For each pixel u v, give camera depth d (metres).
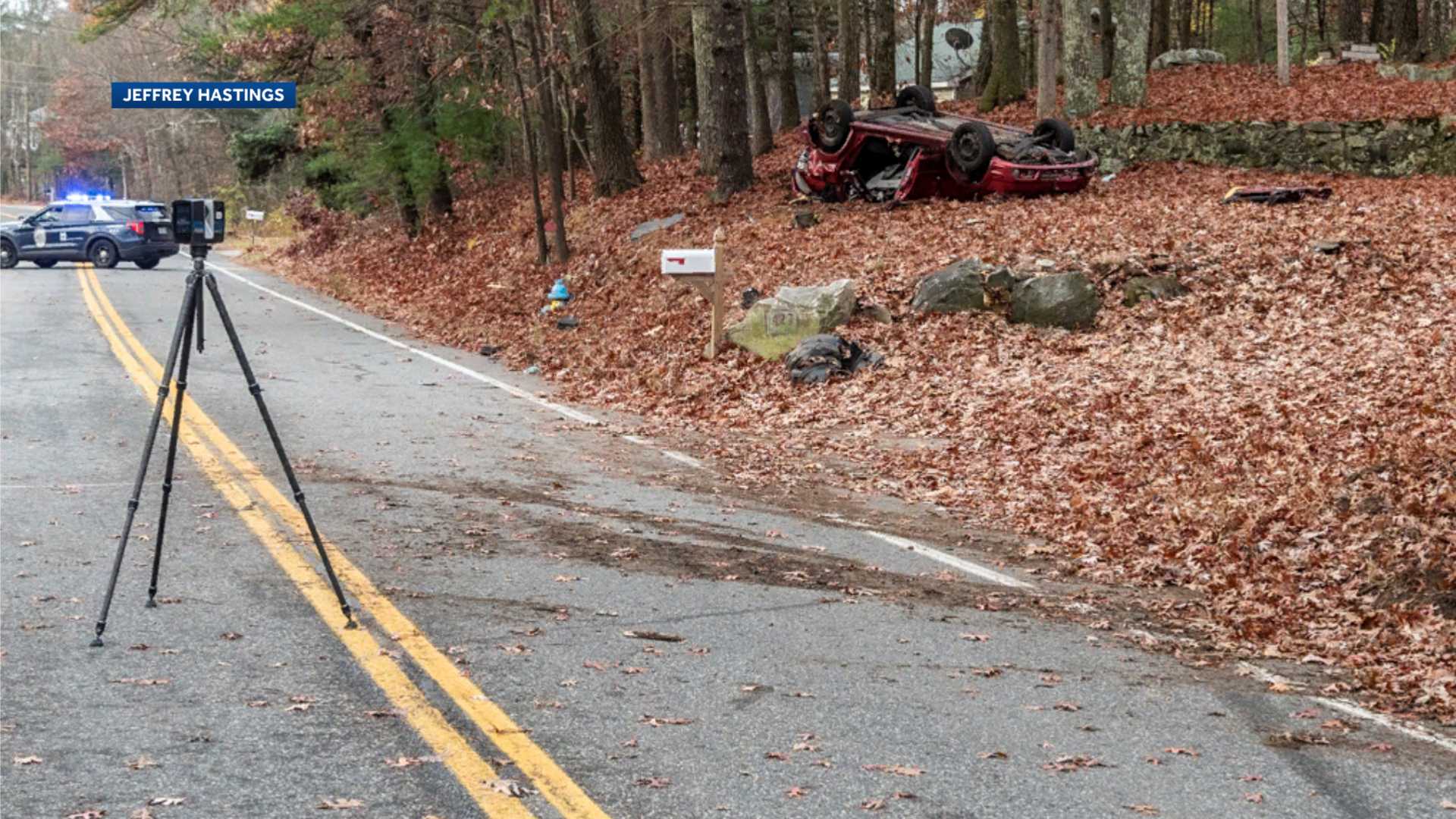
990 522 10.69
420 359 19.47
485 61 30.52
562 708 6.21
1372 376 13.37
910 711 6.32
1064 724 6.22
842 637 7.51
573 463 12.46
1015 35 34.72
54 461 11.68
